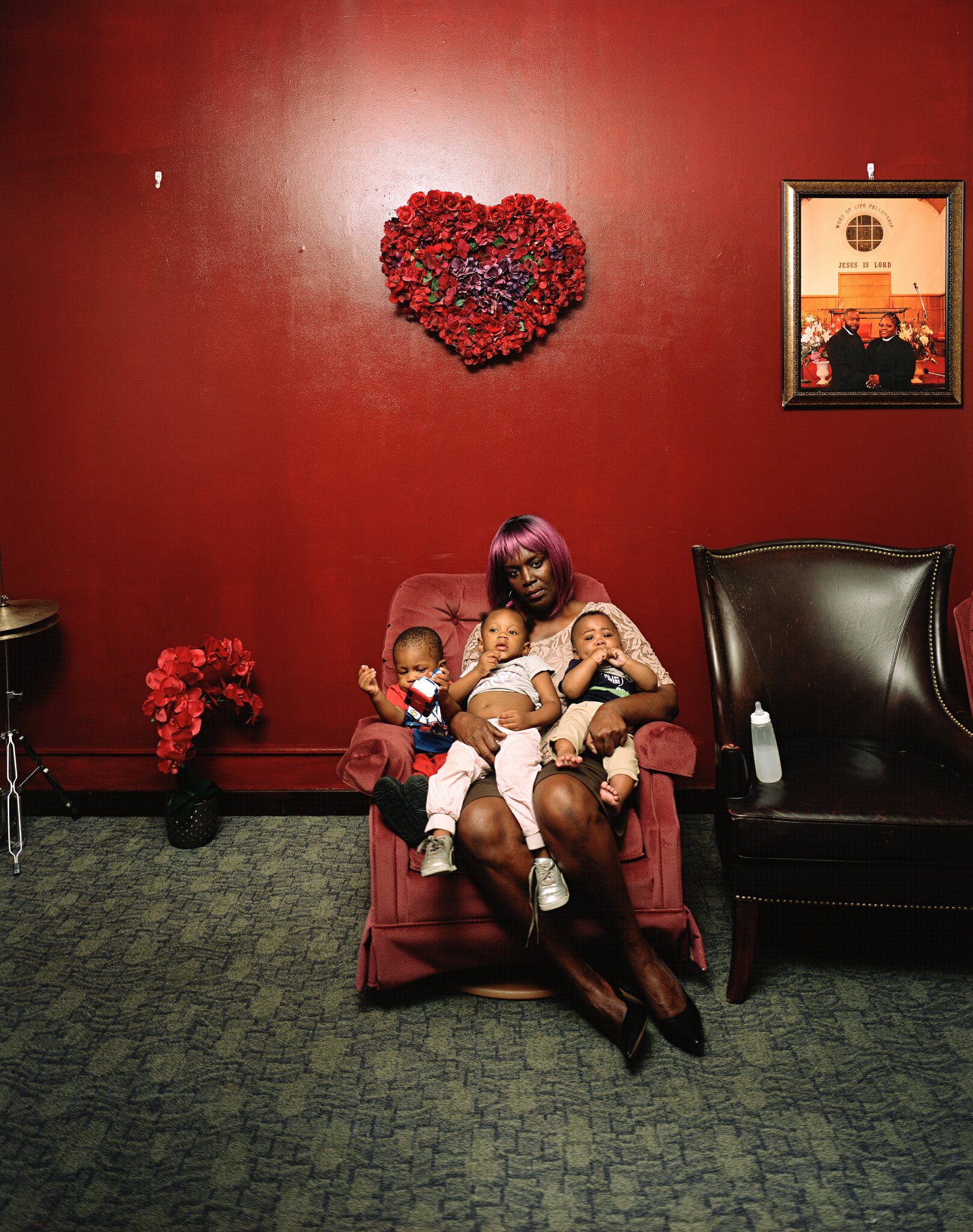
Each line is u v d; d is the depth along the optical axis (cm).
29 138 299
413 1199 154
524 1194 154
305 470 310
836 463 307
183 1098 178
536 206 289
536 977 215
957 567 310
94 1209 151
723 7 293
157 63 297
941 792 204
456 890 198
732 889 203
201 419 309
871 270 299
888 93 294
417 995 213
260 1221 149
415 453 309
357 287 303
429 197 289
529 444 308
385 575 313
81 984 216
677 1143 165
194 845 292
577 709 216
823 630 248
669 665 315
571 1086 181
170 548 313
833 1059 187
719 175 298
